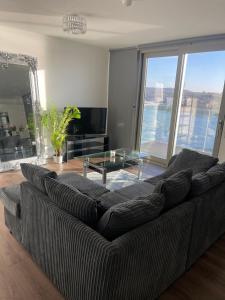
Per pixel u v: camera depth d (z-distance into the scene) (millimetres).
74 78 4770
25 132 4133
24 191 1884
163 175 2979
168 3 2391
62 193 1550
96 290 1271
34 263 1934
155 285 1574
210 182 1967
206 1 2307
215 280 1857
